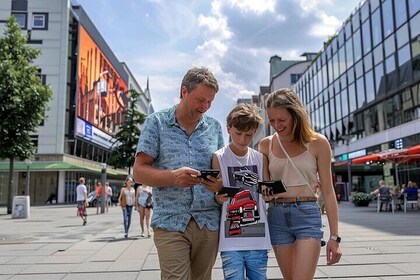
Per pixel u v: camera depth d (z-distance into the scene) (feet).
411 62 73.31
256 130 9.42
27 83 71.77
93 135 169.48
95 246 32.32
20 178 136.67
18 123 69.97
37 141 139.33
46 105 73.92
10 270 22.76
